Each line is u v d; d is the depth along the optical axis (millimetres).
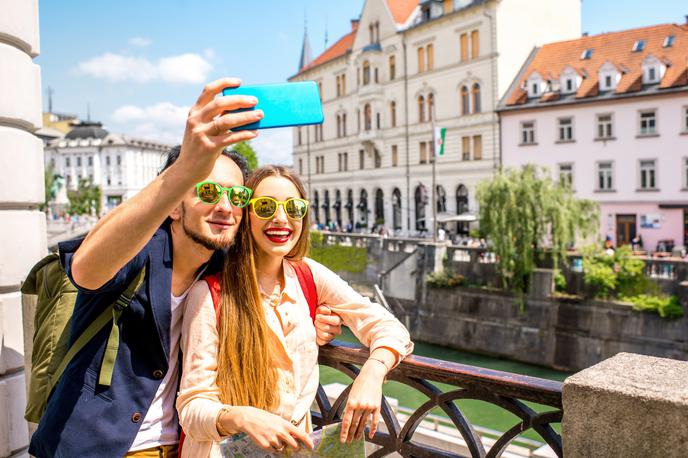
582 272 23125
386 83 47719
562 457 1799
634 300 21391
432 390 2180
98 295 1833
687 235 31953
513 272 24453
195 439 1810
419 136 45062
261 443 1689
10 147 3277
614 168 34312
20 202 3357
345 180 52969
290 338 2037
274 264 2072
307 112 1556
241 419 1717
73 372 1824
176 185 1488
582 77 36062
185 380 1862
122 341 1841
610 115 34312
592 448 1688
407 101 45844
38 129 3609
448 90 42500
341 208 53906
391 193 48125
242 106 1482
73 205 91000
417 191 45844
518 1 40031
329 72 54531
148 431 1903
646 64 33062
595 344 22172
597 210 24203
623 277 22109
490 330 25500
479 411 16469
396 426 2311
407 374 2266
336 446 1833
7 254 3275
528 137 37969
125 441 1810
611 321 21812
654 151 32844
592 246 23297
